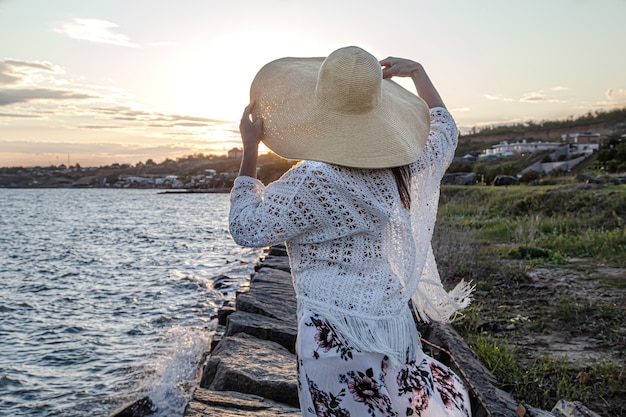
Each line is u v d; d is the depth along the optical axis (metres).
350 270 2.27
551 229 14.75
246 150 2.40
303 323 2.26
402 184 2.38
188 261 21.66
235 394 4.06
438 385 2.50
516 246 11.56
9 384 7.69
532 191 21.44
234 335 5.61
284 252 13.34
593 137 105.94
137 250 27.33
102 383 7.64
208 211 76.56
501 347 5.16
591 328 5.83
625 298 6.98
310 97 2.36
